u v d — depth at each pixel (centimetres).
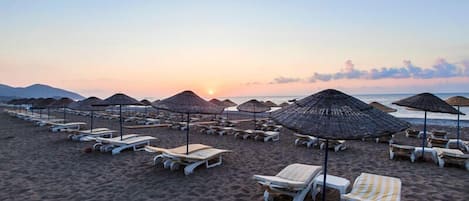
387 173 586
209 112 562
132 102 798
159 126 1451
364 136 252
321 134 259
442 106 622
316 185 423
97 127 1416
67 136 1073
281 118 314
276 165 646
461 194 461
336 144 823
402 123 291
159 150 593
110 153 751
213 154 612
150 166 616
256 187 486
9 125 1483
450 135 1227
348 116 277
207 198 433
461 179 542
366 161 694
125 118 1797
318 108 295
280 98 9894
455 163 641
